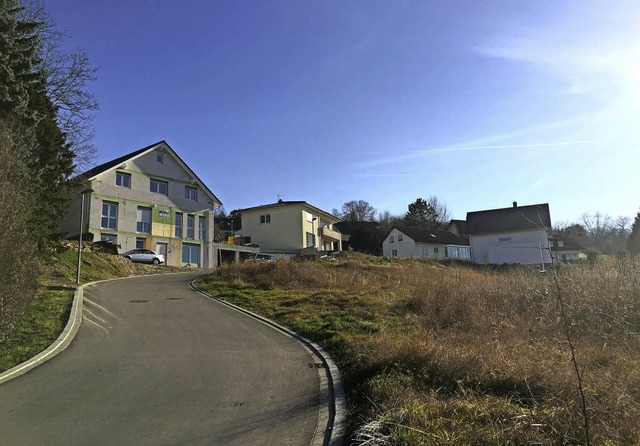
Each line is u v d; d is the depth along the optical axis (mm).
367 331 10125
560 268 11234
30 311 11531
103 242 30875
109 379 7172
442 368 6039
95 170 34375
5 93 14438
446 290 12648
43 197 17328
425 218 84312
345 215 98625
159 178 37531
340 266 26109
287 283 19281
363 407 5488
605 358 6395
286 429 5125
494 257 46094
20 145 11789
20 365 7871
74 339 10078
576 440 3766
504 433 3951
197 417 5516
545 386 5090
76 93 24125
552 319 9148
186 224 39500
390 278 20828
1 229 7930
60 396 6336
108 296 16828
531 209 46500
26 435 4980
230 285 19844
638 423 3971
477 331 9219
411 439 4004
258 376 7316
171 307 14773
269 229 49719
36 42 17734
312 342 9758
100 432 5066
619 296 9789
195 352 8992
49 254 18750
